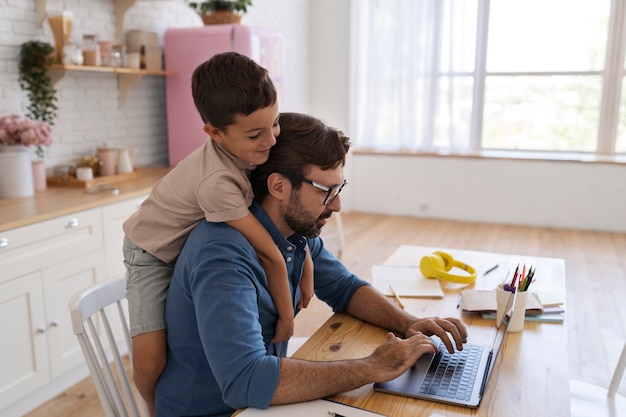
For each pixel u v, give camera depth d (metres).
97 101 3.47
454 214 5.75
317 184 1.23
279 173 1.24
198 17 4.34
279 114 1.28
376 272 1.93
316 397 1.11
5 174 2.73
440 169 5.72
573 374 2.70
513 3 5.50
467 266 1.93
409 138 5.81
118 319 2.88
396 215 5.97
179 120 3.90
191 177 1.29
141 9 3.72
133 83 3.58
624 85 5.31
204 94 1.19
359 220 5.73
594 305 3.51
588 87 5.45
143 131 3.88
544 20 5.45
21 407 2.40
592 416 1.67
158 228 1.38
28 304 2.38
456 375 1.21
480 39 5.46
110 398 1.36
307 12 5.84
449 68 5.54
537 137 5.71
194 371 1.26
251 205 1.31
